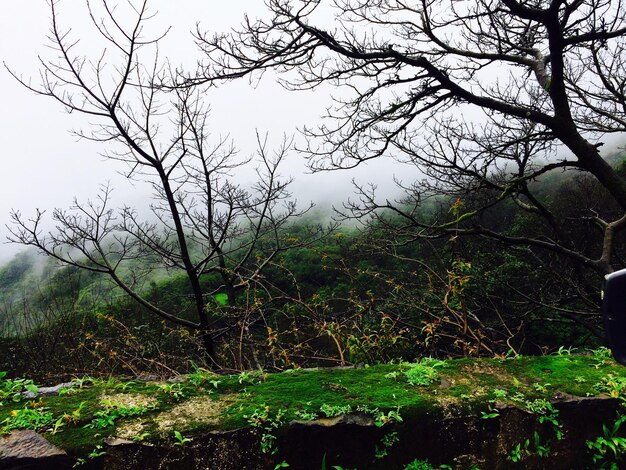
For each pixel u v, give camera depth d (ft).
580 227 37.32
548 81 20.65
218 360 24.31
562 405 9.20
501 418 8.95
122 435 7.90
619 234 37.35
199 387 9.66
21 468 7.27
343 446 8.32
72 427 8.07
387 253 28.12
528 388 9.77
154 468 7.66
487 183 24.88
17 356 30.45
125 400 8.94
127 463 7.63
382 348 16.66
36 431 7.97
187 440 7.84
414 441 8.57
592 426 9.21
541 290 32.17
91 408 8.60
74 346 28.37
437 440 8.64
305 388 9.55
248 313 20.17
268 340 17.20
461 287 17.30
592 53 25.58
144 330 26.37
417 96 21.70
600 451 8.96
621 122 26.02
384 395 9.21
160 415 8.52
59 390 9.51
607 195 39.45
